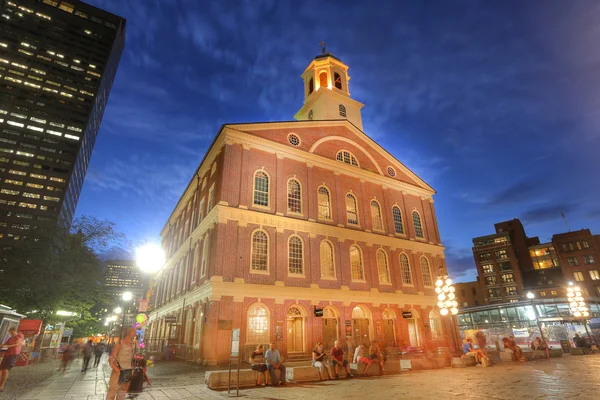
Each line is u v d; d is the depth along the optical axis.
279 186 26.42
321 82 44.19
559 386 11.20
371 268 29.12
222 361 19.81
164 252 48.16
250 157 25.92
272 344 13.92
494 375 14.81
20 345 11.36
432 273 33.84
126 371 8.29
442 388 11.60
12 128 85.31
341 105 41.12
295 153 28.44
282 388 12.66
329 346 24.42
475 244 87.81
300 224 26.16
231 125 25.67
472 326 50.22
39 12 98.75
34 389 12.80
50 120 89.69
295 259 25.25
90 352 20.19
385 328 28.19
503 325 46.94
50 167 86.06
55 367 22.44
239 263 22.44
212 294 20.75
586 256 73.62
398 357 24.42
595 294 70.62
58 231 28.44
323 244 27.19
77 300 30.09
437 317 32.00
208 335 20.30
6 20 93.75
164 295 38.84
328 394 11.12
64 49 98.25
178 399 10.59
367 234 30.03
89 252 29.89
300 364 20.06
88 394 11.73
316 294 24.81
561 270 77.75
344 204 30.02
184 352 24.41
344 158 32.28
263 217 24.52
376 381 13.96
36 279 25.67
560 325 38.12
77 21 103.31
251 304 21.89
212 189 26.69
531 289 76.88
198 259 26.11
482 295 84.56
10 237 77.62
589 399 8.95
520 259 84.69
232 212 23.31
